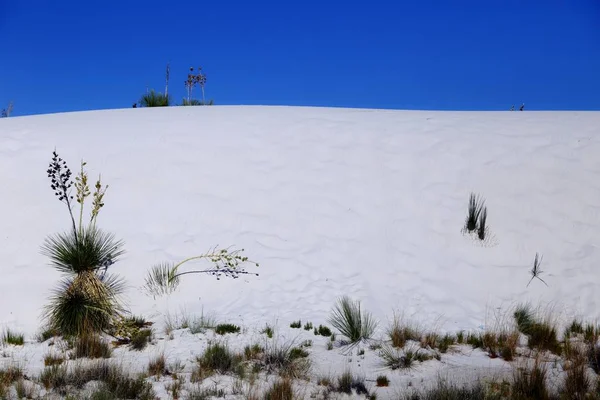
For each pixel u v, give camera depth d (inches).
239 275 394.9
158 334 325.1
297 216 450.6
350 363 285.7
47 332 321.7
